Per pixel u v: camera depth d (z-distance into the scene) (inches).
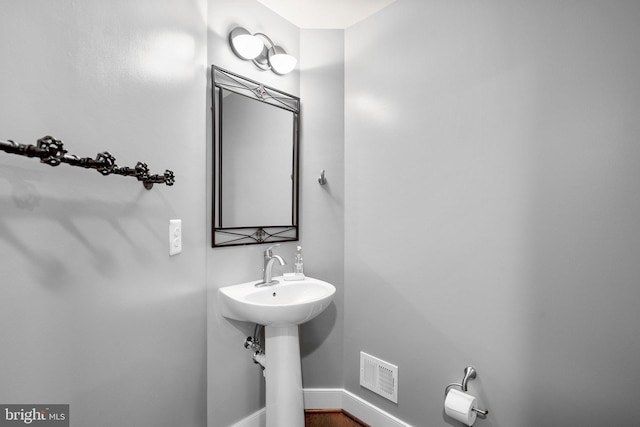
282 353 57.5
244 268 63.1
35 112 25.6
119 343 34.7
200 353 53.1
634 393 38.6
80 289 30.0
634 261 38.2
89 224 30.9
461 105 53.2
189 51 49.5
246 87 62.7
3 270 23.6
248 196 63.4
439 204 56.3
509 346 48.2
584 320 41.7
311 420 70.2
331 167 73.2
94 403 31.6
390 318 64.3
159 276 41.7
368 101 68.2
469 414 47.8
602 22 39.9
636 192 38.0
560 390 43.7
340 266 73.1
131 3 36.4
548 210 44.3
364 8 66.5
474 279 51.9
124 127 35.3
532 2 45.6
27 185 25.2
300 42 73.3
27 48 25.0
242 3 62.7
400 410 62.7
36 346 26.0
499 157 48.9
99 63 31.9
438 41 56.4
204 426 54.6
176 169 45.8
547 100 44.2
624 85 38.6
